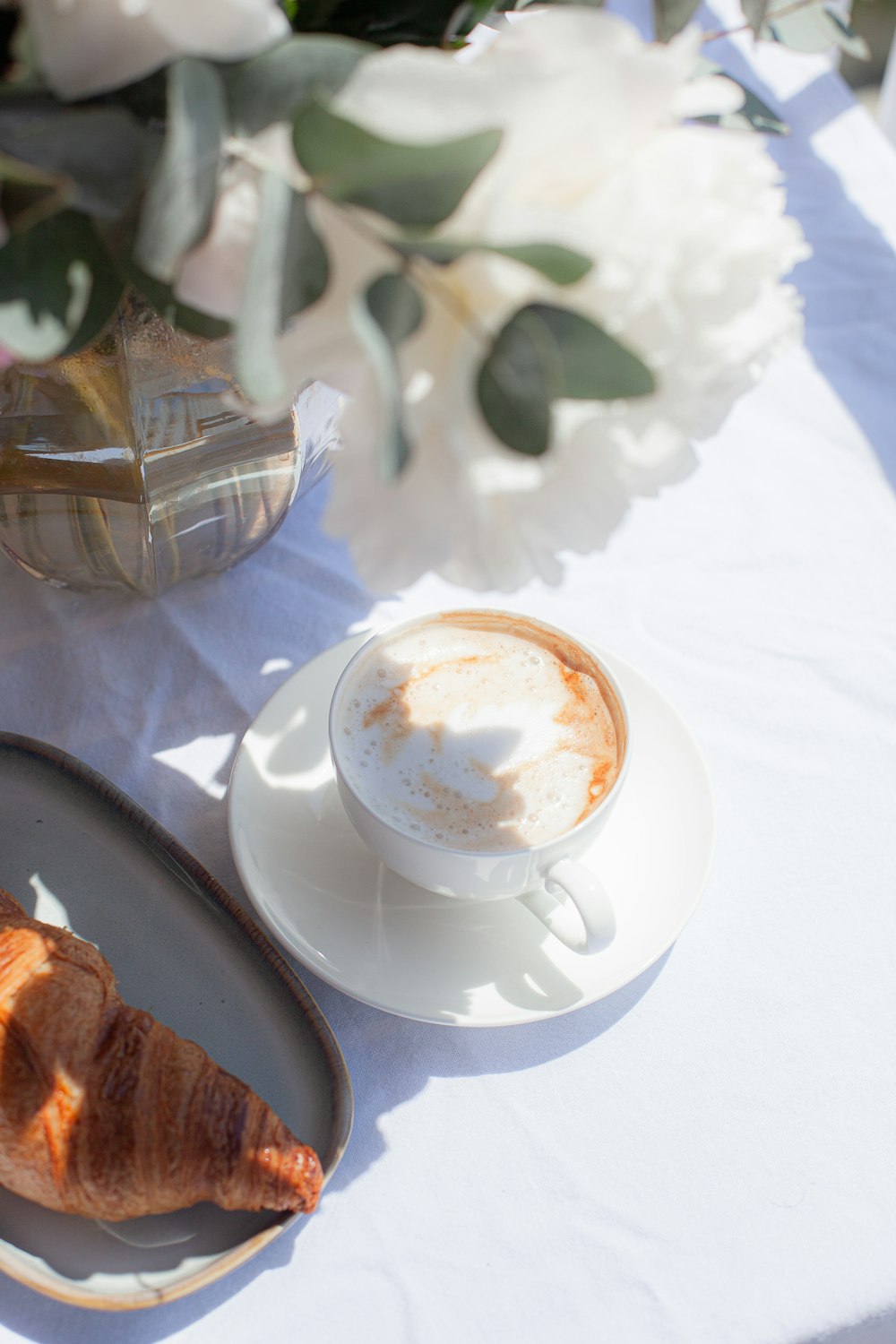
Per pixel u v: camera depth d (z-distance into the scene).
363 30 0.47
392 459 0.39
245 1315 0.48
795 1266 0.49
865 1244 0.49
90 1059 0.48
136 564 0.61
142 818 0.56
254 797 0.57
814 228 0.85
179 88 0.40
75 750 0.61
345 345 0.42
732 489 0.72
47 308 0.43
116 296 0.45
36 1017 0.48
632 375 0.40
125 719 0.62
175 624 0.65
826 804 0.60
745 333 0.43
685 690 0.64
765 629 0.66
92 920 0.54
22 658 0.64
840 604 0.67
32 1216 0.48
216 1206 0.49
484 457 0.41
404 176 0.39
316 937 0.54
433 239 0.39
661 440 0.42
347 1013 0.54
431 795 0.54
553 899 0.54
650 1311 0.48
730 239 0.41
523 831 0.53
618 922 0.55
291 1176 0.47
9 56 0.41
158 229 0.40
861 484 0.72
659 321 0.41
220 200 0.41
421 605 0.67
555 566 0.43
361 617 0.66
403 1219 0.50
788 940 0.56
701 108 0.42
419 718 0.57
